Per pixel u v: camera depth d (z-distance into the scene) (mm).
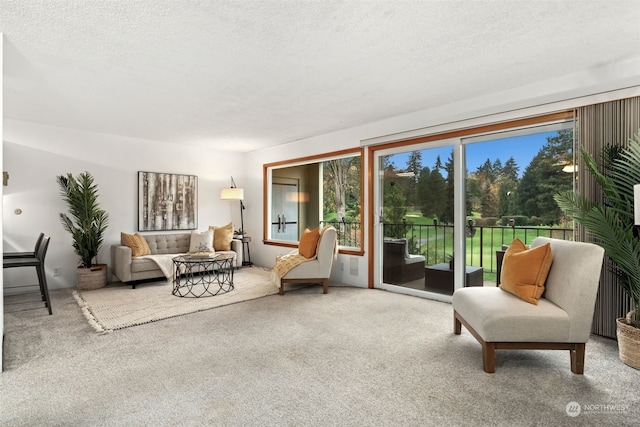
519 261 2414
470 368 2227
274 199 6309
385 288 4508
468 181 3760
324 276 4316
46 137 4617
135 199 5406
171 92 3355
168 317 3309
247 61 2656
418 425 1638
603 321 2775
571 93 2883
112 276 5105
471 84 3178
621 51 2531
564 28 2205
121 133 5125
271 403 1825
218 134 5211
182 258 4387
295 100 3613
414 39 2332
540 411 1743
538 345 2146
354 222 4973
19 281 4379
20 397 1887
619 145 2602
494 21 2121
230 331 2926
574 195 2555
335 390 1955
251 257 6703
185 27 2152
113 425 1643
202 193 6211
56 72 2857
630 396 1880
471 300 2453
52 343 2666
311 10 1979
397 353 2463
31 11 1961
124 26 2137
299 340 2717
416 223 4195
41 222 4562
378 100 3625
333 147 5070
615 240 2295
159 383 2037
